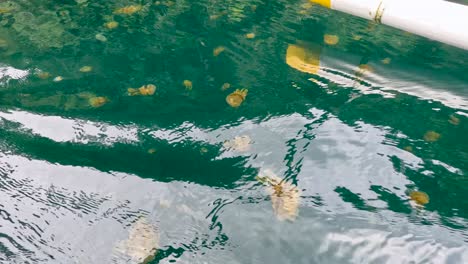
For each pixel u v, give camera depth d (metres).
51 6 3.12
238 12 3.06
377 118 2.41
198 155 2.31
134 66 2.69
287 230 2.07
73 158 2.30
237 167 2.26
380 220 2.09
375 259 2.01
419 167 2.24
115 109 2.48
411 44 2.80
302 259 2.01
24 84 2.59
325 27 2.92
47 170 2.27
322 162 2.26
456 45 2.61
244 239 2.06
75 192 2.20
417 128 2.37
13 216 2.13
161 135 2.38
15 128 2.40
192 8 3.11
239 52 2.77
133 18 3.03
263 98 2.51
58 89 2.57
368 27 2.91
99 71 2.66
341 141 2.33
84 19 3.02
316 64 2.69
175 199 2.17
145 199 2.18
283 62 2.71
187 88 2.57
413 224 2.08
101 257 2.02
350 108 2.46
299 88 2.56
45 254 2.03
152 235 2.07
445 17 2.59
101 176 2.25
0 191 2.20
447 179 2.20
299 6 3.10
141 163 2.29
